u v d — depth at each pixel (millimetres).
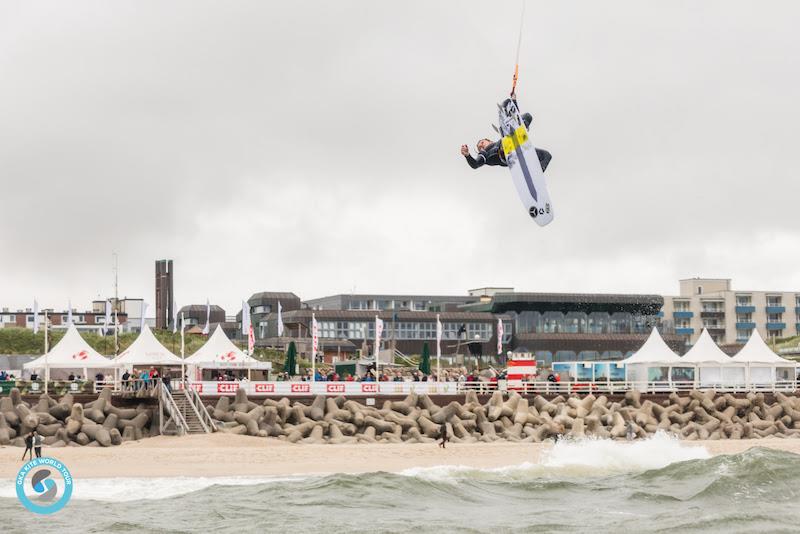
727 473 61500
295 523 49094
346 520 49844
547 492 59000
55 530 46844
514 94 36344
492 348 183000
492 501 56062
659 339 109375
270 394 90438
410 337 183375
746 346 110375
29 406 85250
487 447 81812
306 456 74188
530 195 35219
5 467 66875
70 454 72812
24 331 144000
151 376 94312
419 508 53562
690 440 94438
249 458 72250
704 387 106375
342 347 179000
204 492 57219
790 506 54406
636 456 75062
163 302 194625
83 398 86500
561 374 109625
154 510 51969
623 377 112312
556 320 185500
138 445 79188
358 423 88000
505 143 35781
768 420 102062
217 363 98000
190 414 85625
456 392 96125
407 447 80688
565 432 91062
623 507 54250
